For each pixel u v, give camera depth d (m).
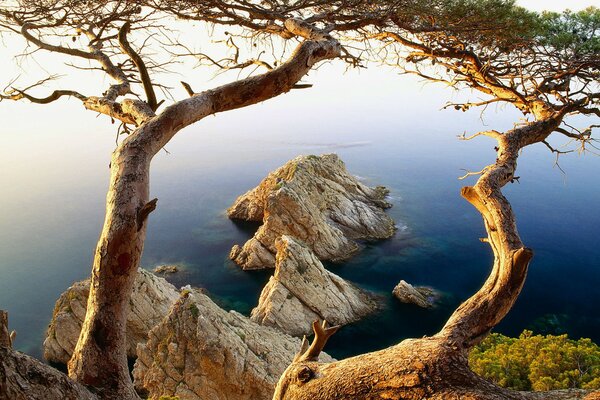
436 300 53.94
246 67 7.96
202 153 183.12
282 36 8.17
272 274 61.25
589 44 12.39
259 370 30.94
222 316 34.06
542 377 20.86
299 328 46.09
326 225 66.25
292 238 51.09
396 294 54.03
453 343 4.55
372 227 71.94
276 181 77.50
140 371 32.34
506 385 22.42
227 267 64.06
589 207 89.62
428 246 68.88
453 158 148.00
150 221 86.50
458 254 66.38
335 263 63.06
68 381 3.65
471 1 11.23
